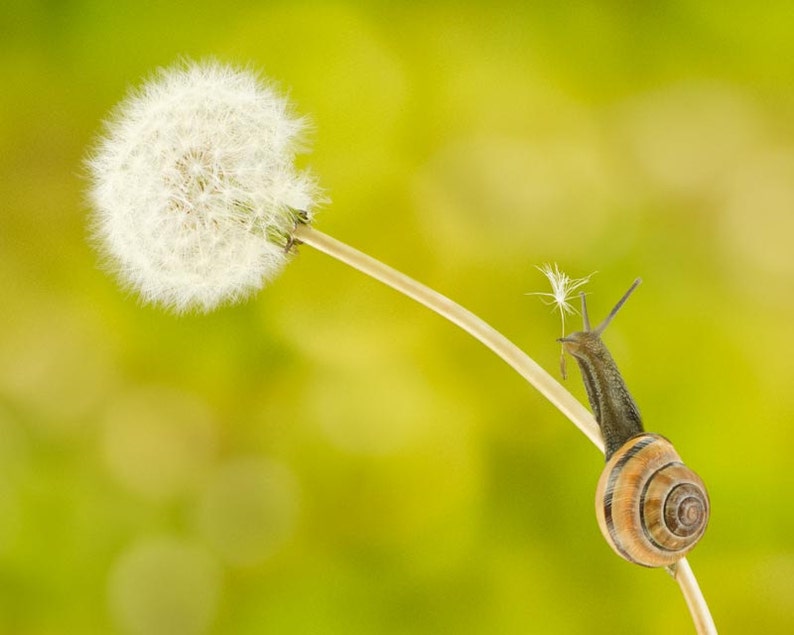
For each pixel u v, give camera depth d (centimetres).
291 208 42
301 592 52
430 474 52
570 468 52
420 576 52
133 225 42
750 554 51
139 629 52
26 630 52
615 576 51
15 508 52
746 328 52
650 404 52
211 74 43
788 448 52
